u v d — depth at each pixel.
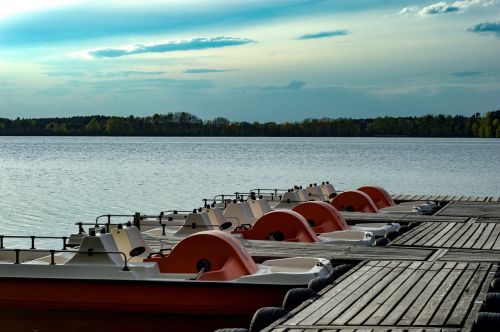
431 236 18.03
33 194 42.34
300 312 10.00
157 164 74.12
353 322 9.47
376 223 21.42
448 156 100.50
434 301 10.55
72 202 38.12
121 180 52.88
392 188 48.75
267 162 79.69
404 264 13.60
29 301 13.49
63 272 13.40
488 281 11.96
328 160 86.06
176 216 22.03
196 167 69.12
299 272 13.42
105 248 13.40
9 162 77.12
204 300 13.00
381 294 11.02
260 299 12.88
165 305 13.11
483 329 9.14
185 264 13.52
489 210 25.08
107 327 13.28
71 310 13.38
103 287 13.27
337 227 19.08
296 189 23.84
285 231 17.34
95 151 111.88
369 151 122.56
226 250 13.42
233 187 47.84
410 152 118.94
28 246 23.66
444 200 28.95
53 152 106.88
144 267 13.28
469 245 16.52
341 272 13.41
